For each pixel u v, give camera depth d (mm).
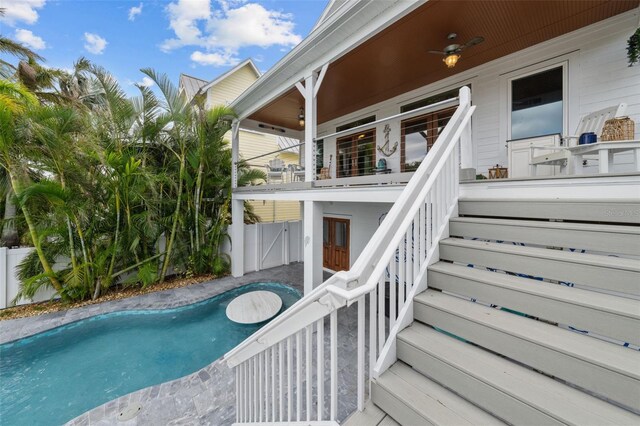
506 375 1418
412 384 1585
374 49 4324
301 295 6625
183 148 6938
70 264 5848
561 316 1545
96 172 5965
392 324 1792
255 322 5152
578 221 2082
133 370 3973
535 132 4312
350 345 4094
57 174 5328
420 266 2129
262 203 12641
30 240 5812
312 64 4562
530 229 2062
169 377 3826
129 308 5512
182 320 5441
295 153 14484
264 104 6133
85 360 4180
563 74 4004
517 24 3719
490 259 2033
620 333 1366
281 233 9195
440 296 2018
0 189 5312
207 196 7906
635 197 1968
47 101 8188
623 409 1205
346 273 1311
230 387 3301
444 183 2457
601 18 3592
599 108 3721
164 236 7184
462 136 2793
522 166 4148
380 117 6801
